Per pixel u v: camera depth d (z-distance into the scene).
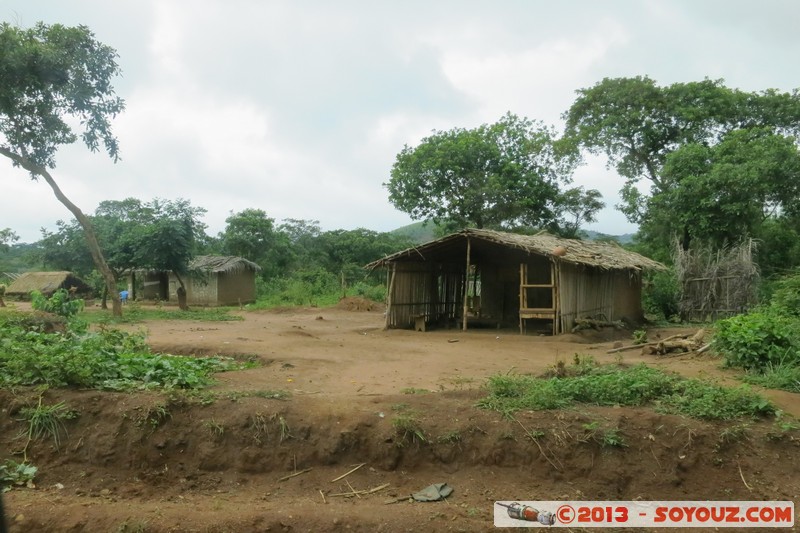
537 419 6.26
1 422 6.22
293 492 5.75
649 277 25.62
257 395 6.77
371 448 6.07
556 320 16.09
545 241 18.33
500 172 31.36
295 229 49.06
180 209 27.53
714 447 6.06
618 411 6.46
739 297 20.95
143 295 35.56
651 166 30.25
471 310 21.44
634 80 29.78
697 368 9.74
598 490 5.76
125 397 6.47
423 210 32.31
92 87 18.53
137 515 5.18
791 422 6.44
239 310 28.64
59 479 5.84
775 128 27.22
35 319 10.41
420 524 5.17
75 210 20.47
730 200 23.56
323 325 20.00
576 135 30.98
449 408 6.56
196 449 6.08
